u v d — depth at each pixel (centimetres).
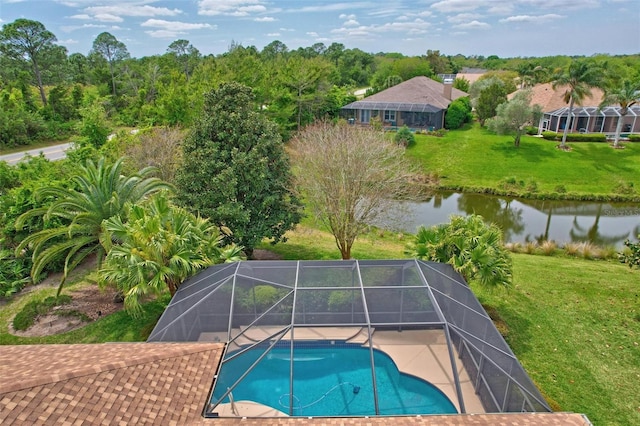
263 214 2186
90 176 1827
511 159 4759
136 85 8569
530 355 1494
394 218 2319
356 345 1157
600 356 1493
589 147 5047
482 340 1146
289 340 1162
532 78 7925
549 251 2669
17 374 820
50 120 6069
